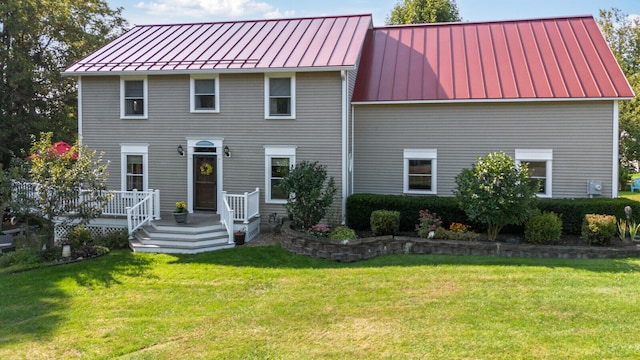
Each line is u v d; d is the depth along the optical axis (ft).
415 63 55.52
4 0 68.49
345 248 38.47
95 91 54.34
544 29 57.00
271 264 37.68
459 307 25.21
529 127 48.91
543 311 24.12
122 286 32.40
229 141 51.90
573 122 47.83
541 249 37.37
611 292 26.94
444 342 20.77
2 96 71.31
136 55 55.57
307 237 40.32
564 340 20.45
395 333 22.09
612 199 44.83
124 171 54.34
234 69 49.19
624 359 18.54
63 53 79.77
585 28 55.72
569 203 43.75
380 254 40.04
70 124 77.51
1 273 36.37
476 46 56.34
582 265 33.65
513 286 28.68
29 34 73.31
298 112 50.01
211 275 34.60
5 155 72.18
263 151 51.19
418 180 52.31
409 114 51.70
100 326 24.81
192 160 52.95
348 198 48.44
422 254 39.40
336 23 59.82
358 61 54.03
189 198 53.16
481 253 38.47
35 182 41.60
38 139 73.00
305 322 24.13
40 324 25.36
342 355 20.03
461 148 50.62
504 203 37.40
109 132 54.44
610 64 49.70
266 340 22.02
